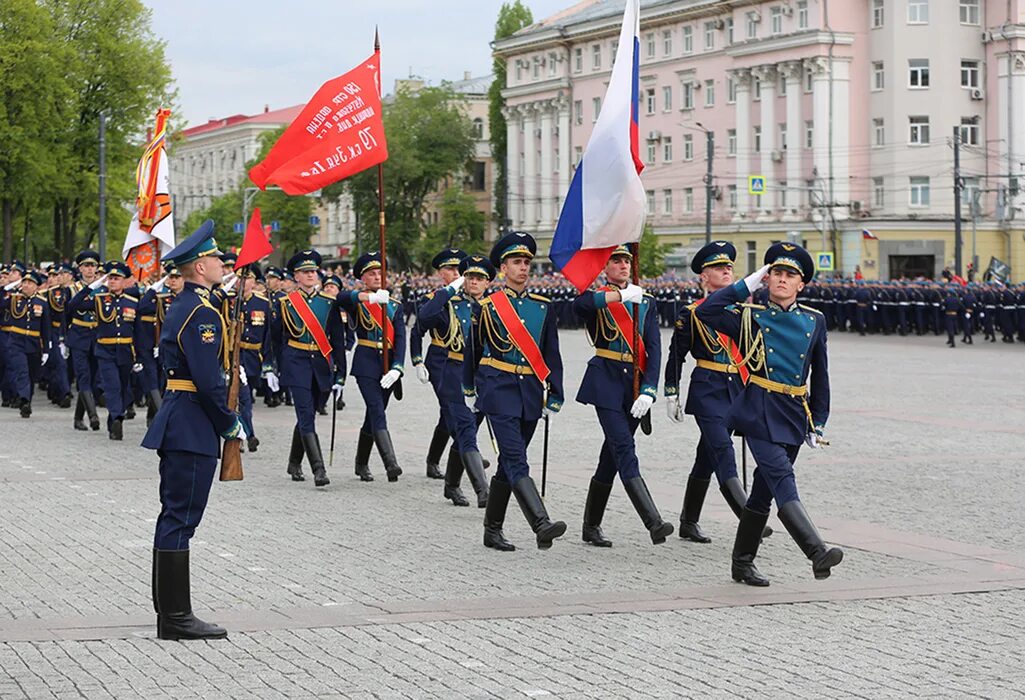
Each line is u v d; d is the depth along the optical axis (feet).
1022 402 83.20
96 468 55.31
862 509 44.47
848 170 237.86
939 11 232.32
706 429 38.73
